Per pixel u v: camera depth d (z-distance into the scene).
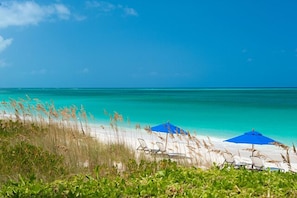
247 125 32.97
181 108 51.94
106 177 6.82
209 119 37.62
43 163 8.67
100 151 11.48
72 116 13.95
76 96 103.31
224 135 25.94
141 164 8.23
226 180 5.76
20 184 5.96
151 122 34.34
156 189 5.30
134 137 22.06
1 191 5.58
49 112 13.87
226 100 78.69
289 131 29.33
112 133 22.83
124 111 46.38
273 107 54.41
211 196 5.02
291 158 16.77
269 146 20.14
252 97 98.50
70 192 5.19
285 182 5.74
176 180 5.91
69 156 10.00
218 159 15.51
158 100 77.19
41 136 12.59
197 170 6.59
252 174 6.29
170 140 21.72
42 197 5.27
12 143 11.44
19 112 14.77
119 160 11.01
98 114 41.34
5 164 8.32
